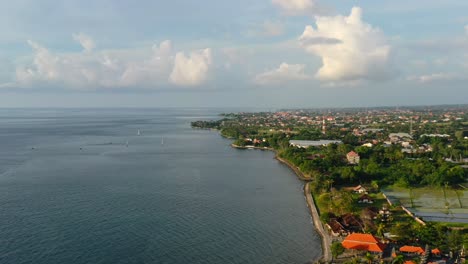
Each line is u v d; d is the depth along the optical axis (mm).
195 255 145000
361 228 165250
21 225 172500
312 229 172125
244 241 158000
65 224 174500
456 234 150000
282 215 191250
